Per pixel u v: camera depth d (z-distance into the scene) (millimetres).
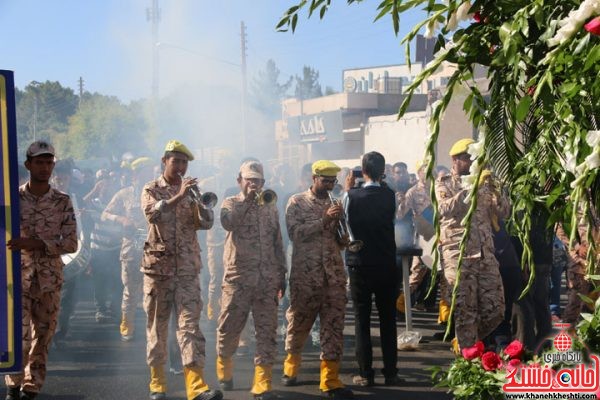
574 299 7785
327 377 6871
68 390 7062
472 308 6957
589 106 2424
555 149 2668
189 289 6555
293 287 7027
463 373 3967
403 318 10633
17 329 5172
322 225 6906
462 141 7117
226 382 7047
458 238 6988
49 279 6086
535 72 2561
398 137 31000
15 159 5125
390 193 7117
